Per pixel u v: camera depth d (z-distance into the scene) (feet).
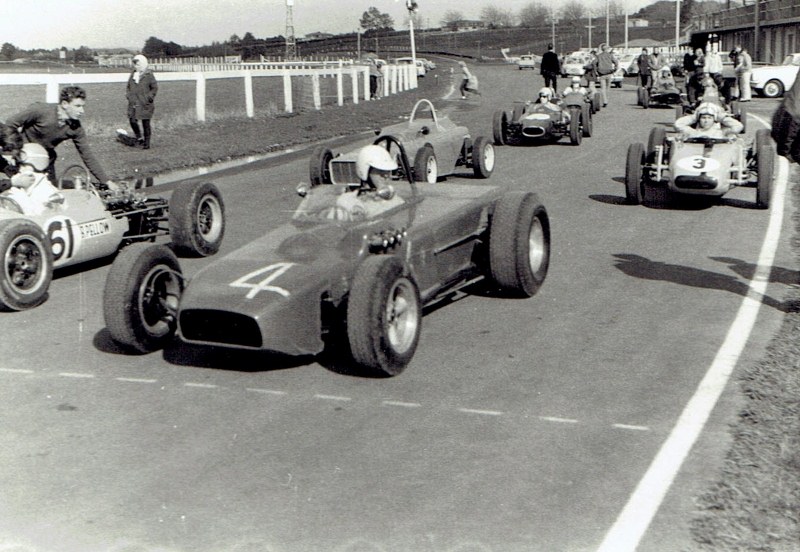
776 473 13.57
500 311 22.95
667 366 18.53
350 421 16.05
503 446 14.84
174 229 29.17
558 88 133.08
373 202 20.44
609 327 21.33
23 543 12.05
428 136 42.73
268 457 14.64
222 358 19.74
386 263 17.84
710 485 13.30
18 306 23.67
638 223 34.09
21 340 21.33
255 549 11.80
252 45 168.35
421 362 19.16
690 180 36.01
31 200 25.21
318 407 16.75
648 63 100.63
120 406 17.03
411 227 20.62
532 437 15.17
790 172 46.52
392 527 12.31
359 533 12.17
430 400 16.97
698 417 15.83
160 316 20.44
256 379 18.35
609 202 38.83
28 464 14.55
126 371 19.03
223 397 17.40
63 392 17.83
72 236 26.23
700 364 18.58
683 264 27.37
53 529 12.44
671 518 12.41
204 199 29.86
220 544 11.96
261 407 16.83
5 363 19.63
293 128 72.90
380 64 143.74
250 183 46.24
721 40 208.85
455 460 14.35
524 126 59.36
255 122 76.64
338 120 81.05
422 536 12.05
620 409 16.30
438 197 23.72
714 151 37.04
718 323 21.39
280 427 15.85
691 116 39.06
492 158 47.42
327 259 18.69
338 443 15.11
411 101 110.52
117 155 54.90
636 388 17.33
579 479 13.61
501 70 235.81
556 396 17.02
